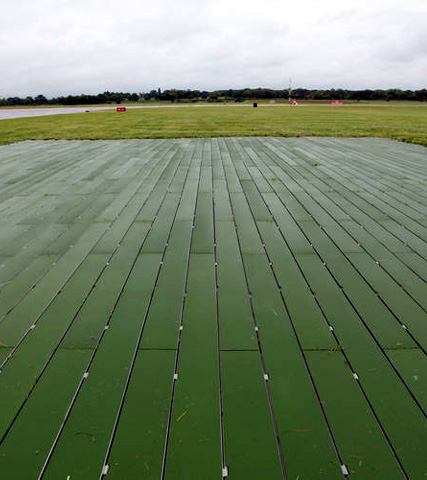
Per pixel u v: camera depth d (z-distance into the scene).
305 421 1.88
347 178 7.04
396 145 11.63
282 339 2.49
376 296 3.00
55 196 5.82
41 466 1.65
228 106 54.09
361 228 4.46
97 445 1.74
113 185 6.52
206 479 1.59
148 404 1.96
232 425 1.85
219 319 2.70
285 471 1.63
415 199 5.66
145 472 1.62
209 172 7.55
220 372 2.19
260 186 6.43
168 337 2.50
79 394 2.03
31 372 2.18
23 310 2.79
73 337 2.50
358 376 2.17
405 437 1.79
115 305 2.86
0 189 6.28
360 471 1.63
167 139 13.17
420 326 2.63
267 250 3.85
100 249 3.86
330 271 3.41
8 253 3.75
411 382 2.12
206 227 4.50
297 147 11.05
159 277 3.29
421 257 3.68
